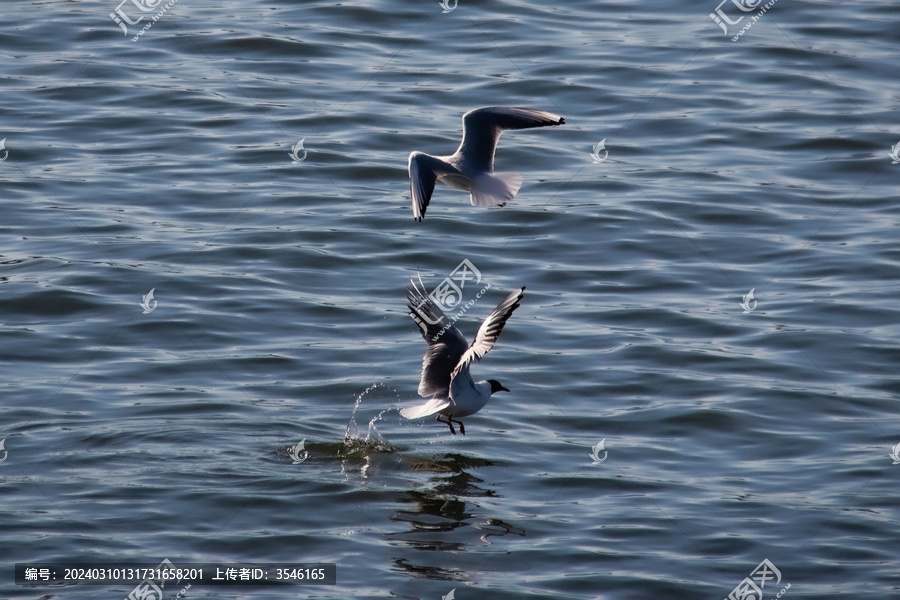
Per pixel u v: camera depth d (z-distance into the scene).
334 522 12.30
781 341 17.05
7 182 21.78
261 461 13.65
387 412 14.98
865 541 12.05
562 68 27.50
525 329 17.36
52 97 25.47
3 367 15.71
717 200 21.97
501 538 12.03
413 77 26.97
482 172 11.40
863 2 32.19
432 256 19.73
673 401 15.35
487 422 14.80
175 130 24.23
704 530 12.23
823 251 20.14
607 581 11.24
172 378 15.69
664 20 30.89
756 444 14.31
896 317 17.77
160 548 11.66
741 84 27.08
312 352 16.52
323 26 29.78
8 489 12.70
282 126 24.45
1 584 10.88
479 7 31.31
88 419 14.45
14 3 31.22
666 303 18.31
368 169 22.73
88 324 17.06
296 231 20.38
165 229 20.34
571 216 21.34
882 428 14.69
